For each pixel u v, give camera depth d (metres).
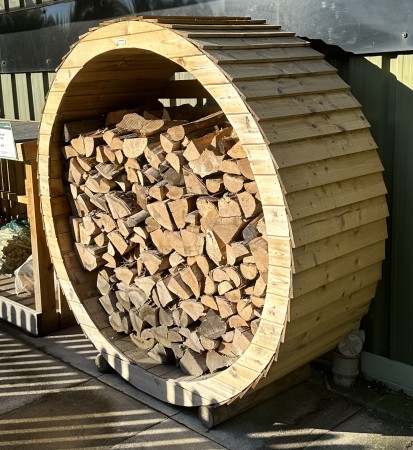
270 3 3.97
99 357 4.16
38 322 4.75
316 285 3.00
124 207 3.80
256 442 3.32
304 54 3.40
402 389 3.74
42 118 4.07
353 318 3.55
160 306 3.79
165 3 4.61
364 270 3.37
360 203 3.23
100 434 3.46
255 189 3.12
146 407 3.73
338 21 3.67
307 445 3.28
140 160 3.75
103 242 4.10
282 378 3.76
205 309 3.53
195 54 3.03
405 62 3.48
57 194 4.23
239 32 3.35
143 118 3.84
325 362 4.08
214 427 3.47
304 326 3.07
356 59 3.68
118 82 4.10
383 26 3.48
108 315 4.23
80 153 4.04
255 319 3.28
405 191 3.60
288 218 2.82
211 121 3.58
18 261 5.58
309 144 3.02
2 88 6.65
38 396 3.90
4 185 6.29
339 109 3.27
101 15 5.15
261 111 2.88
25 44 6.08
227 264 3.35
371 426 3.43
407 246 3.64
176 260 3.65
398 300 3.72
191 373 3.66
